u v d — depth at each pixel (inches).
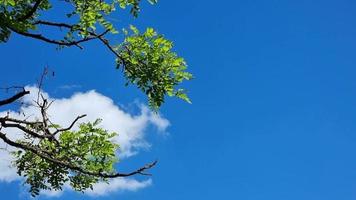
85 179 462.3
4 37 358.0
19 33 375.6
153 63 427.8
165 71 434.9
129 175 402.6
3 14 353.7
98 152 450.6
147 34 435.8
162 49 433.1
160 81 431.8
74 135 450.6
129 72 440.8
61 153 440.8
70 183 471.8
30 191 484.1
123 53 443.8
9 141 415.8
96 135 453.7
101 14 419.5
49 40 403.9
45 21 410.3
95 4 420.8
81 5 416.5
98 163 443.8
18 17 375.9
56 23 412.5
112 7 430.3
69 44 417.7
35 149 431.5
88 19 408.2
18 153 487.8
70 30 414.9
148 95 446.3
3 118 408.8
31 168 492.1
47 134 431.5
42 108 417.7
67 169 466.6
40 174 492.1
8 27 359.3
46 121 426.9
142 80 430.3
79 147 447.2
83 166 447.2
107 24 422.6
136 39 436.1
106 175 414.3
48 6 407.2
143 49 437.1
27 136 454.9
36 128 428.8
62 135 451.8
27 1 394.9
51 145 446.9
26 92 388.2
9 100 388.2
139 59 437.7
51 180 482.9
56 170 476.4
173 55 435.2
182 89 437.4
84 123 459.5
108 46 438.0
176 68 434.6
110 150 450.6
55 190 486.3
